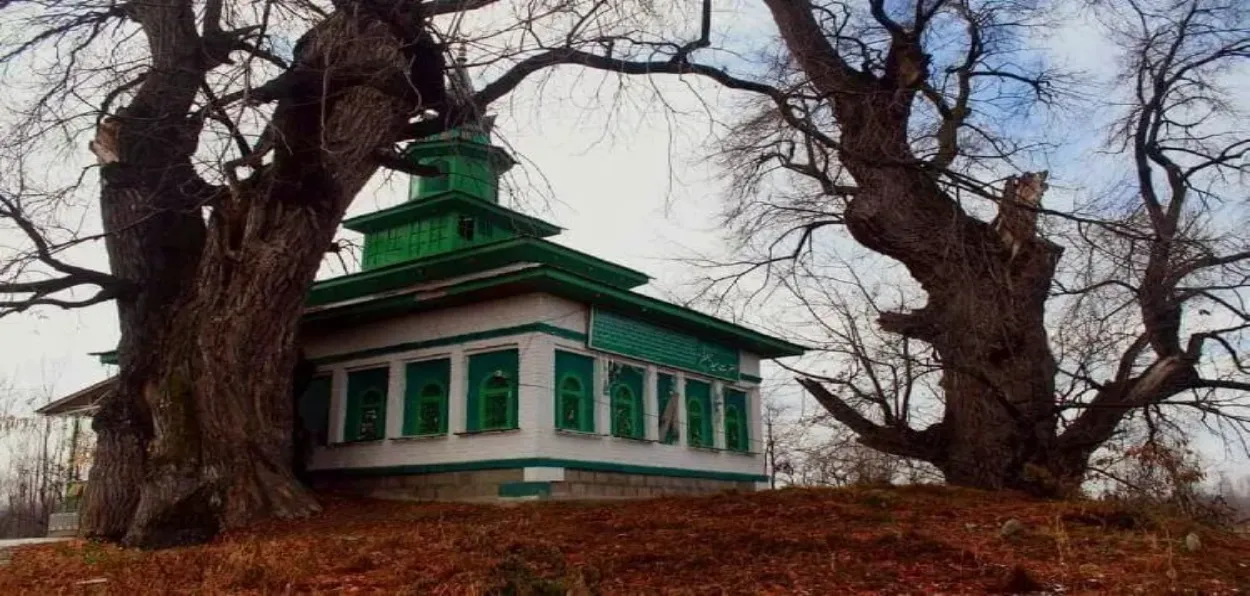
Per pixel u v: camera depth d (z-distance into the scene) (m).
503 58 12.65
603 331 18.70
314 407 20.77
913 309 16.61
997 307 13.90
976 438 14.88
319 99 14.16
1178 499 13.53
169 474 13.22
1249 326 14.94
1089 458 16.22
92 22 13.93
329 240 15.48
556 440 17.09
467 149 17.36
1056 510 10.39
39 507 40.00
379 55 13.82
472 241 24.17
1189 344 15.35
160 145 15.11
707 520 10.59
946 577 7.01
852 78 14.84
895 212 14.84
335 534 11.76
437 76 14.46
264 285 14.48
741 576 7.10
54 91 13.41
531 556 8.23
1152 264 13.99
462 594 6.64
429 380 18.89
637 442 19.11
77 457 25.45
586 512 12.45
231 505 13.43
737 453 22.50
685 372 21.14
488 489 17.05
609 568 7.55
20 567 10.23
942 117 15.07
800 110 13.62
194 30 14.90
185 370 14.02
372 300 19.23
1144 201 16.64
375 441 19.14
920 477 22.27
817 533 9.08
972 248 13.81
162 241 15.32
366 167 15.38
